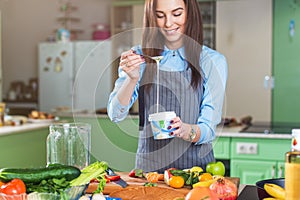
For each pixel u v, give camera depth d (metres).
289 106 5.12
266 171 3.28
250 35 5.14
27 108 6.34
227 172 3.42
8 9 6.77
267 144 3.27
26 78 6.73
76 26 6.58
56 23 6.64
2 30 6.80
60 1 6.60
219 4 5.19
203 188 1.31
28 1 6.70
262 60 5.12
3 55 6.81
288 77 5.10
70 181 1.44
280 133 3.29
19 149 3.66
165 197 1.54
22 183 1.38
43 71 6.11
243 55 5.17
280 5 5.06
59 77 6.04
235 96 5.23
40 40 6.69
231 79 5.22
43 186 1.40
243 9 5.13
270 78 5.12
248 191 1.72
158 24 2.03
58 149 1.74
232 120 3.87
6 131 3.46
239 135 3.30
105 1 6.47
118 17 6.00
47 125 4.00
